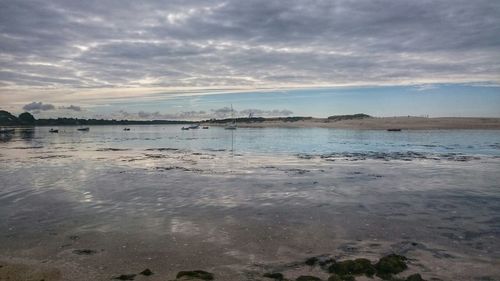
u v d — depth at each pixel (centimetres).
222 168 3055
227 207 1702
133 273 1003
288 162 3478
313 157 3938
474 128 10044
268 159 3759
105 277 980
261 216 1547
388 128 10550
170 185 2258
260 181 2386
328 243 1227
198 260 1095
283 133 10344
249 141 6975
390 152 4462
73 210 1662
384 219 1490
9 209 1692
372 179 2455
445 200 1823
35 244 1236
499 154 4138
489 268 1020
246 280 952
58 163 3525
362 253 1140
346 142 6275
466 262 1062
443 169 2955
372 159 3716
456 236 1289
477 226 1400
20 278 976
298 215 1556
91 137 9944
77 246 1215
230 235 1312
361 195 1944
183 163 3456
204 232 1346
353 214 1566
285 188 2145
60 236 1312
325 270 1015
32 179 2527
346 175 2633
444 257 1099
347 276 955
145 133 13100
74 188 2172
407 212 1597
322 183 2305
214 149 5212
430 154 4191
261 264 1062
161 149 5331
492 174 2681
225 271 1013
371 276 962
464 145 5425
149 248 1191
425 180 2416
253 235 1310
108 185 2264
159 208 1691
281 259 1097
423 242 1230
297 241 1248
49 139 8788
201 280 923
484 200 1823
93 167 3184
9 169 3084
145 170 2961
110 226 1422
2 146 6162
